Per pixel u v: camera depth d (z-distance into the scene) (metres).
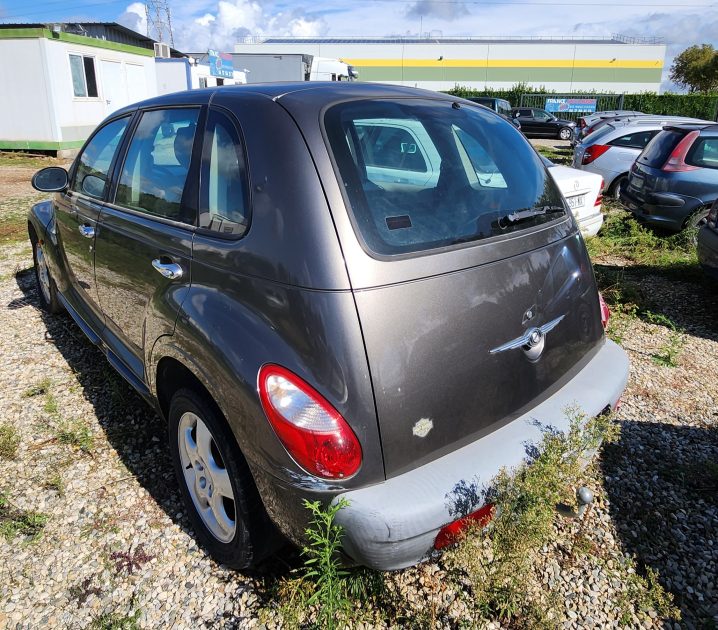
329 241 1.80
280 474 1.82
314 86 2.35
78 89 16.53
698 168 7.41
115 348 3.16
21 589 2.27
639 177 8.21
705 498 2.83
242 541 2.13
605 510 2.74
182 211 2.40
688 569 2.43
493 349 2.03
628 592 2.30
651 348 4.55
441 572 2.35
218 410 2.14
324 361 1.75
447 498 1.81
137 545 2.49
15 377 3.87
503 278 2.10
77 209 3.50
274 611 2.17
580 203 6.62
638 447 3.21
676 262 6.64
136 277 2.68
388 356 1.78
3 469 2.95
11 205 9.97
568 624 2.18
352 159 1.99
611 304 5.48
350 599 2.17
